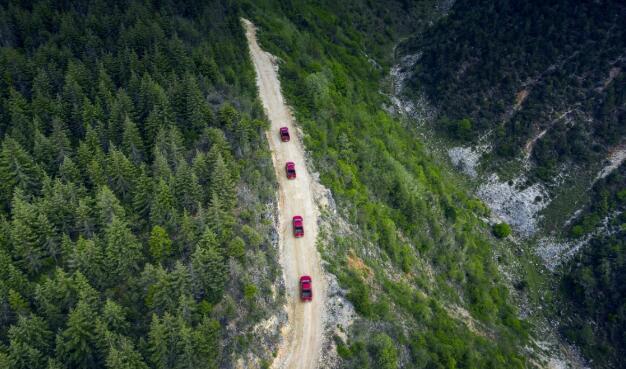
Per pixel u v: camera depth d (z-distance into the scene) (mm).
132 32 99312
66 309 61594
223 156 77375
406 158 116062
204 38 107062
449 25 156500
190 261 65812
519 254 122438
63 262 65562
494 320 100812
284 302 71062
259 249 71312
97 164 73500
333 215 84625
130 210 71438
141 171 74938
